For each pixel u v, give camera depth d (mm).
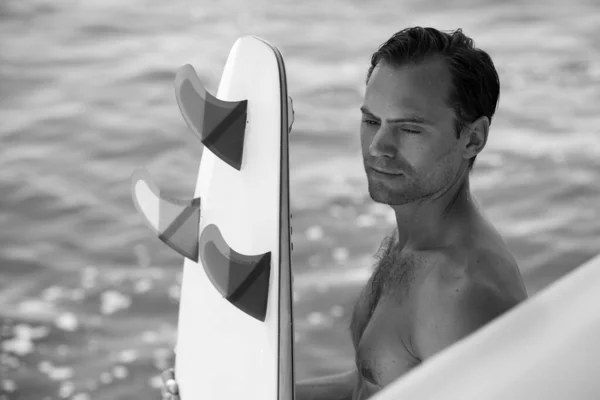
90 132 16250
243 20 22094
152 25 21984
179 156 15344
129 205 13836
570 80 17125
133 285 11688
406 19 21672
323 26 21328
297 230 12297
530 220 12016
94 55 20141
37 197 14039
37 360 10164
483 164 13648
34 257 12422
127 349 10375
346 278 11094
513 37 19844
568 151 13969
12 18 22438
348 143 15164
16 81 18750
